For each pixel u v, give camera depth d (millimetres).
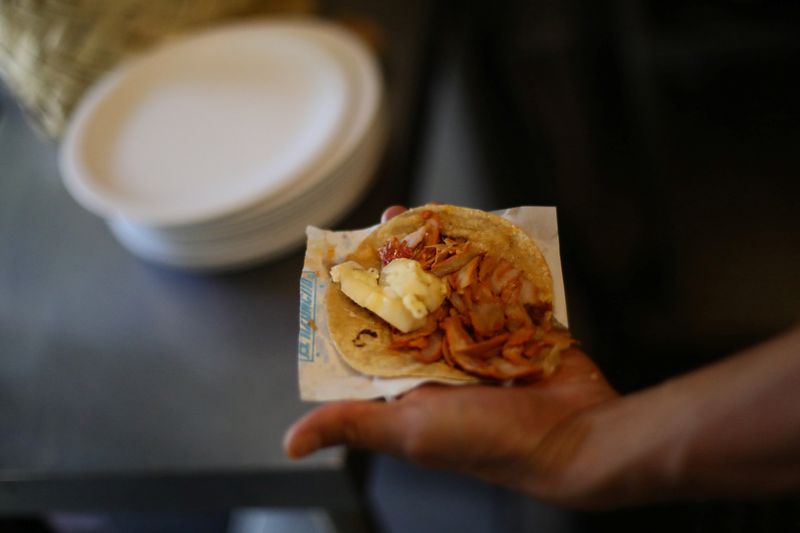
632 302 1086
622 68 1479
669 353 1000
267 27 810
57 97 801
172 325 689
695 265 1142
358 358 532
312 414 541
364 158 724
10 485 646
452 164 1326
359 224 716
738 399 554
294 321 672
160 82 779
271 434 620
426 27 860
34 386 673
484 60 1503
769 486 567
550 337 540
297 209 687
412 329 537
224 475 615
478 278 543
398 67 830
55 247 764
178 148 728
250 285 696
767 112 1328
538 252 544
